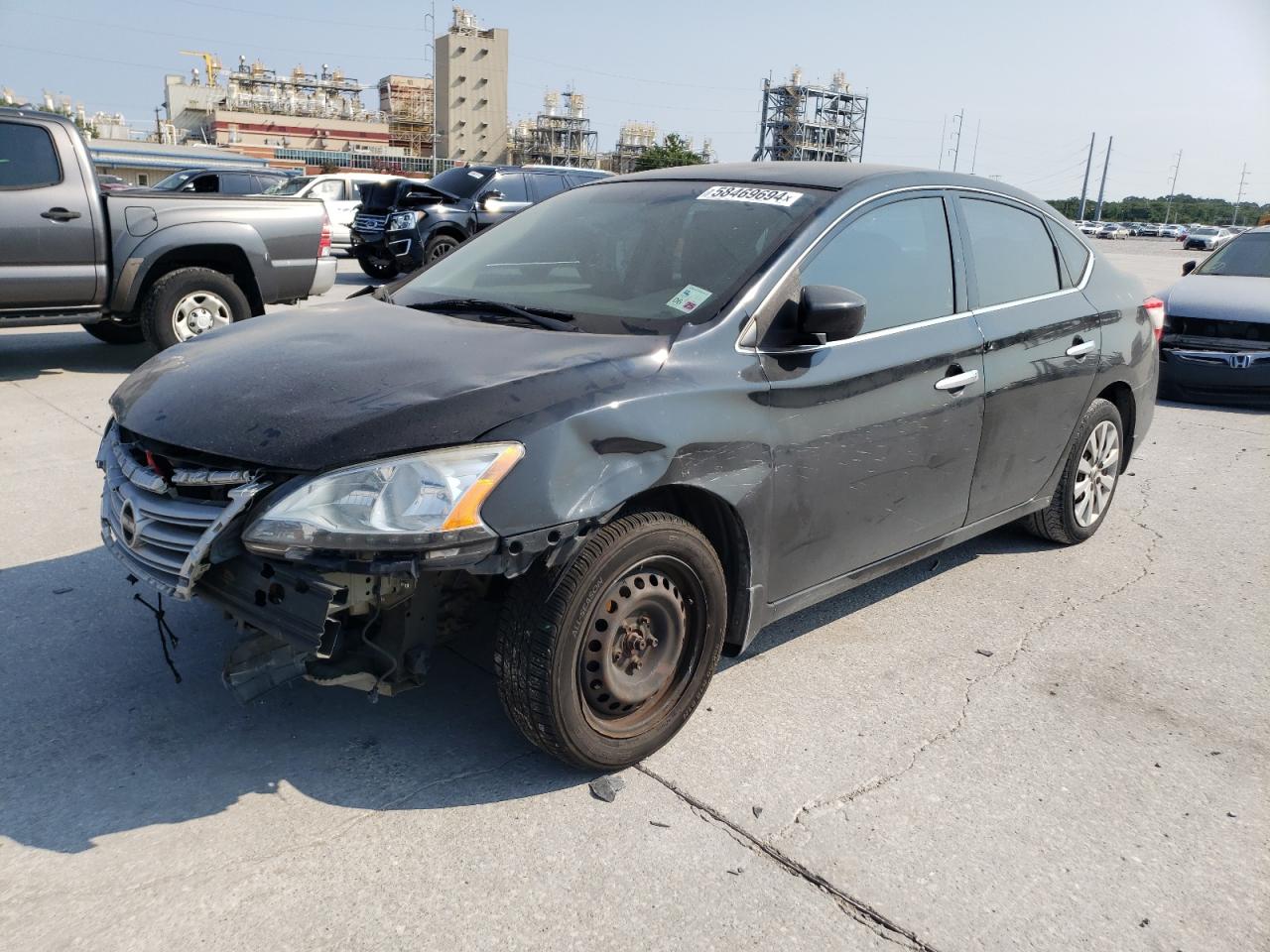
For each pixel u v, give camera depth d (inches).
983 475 154.6
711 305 118.6
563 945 86.0
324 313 136.1
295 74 4980.3
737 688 132.8
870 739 121.6
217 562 98.0
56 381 310.7
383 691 102.3
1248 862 101.4
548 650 100.1
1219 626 159.5
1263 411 341.7
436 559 91.6
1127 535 202.4
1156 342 199.0
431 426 95.0
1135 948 89.0
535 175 637.9
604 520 100.4
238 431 98.8
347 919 88.0
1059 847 102.6
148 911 88.1
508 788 108.1
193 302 331.0
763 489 116.4
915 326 138.0
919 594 168.2
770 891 94.1
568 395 100.8
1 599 150.9
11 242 294.0
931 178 148.9
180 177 733.3
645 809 105.6
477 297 135.9
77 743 114.0
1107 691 136.4
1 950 83.0
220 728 118.1
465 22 4950.8
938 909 92.7
